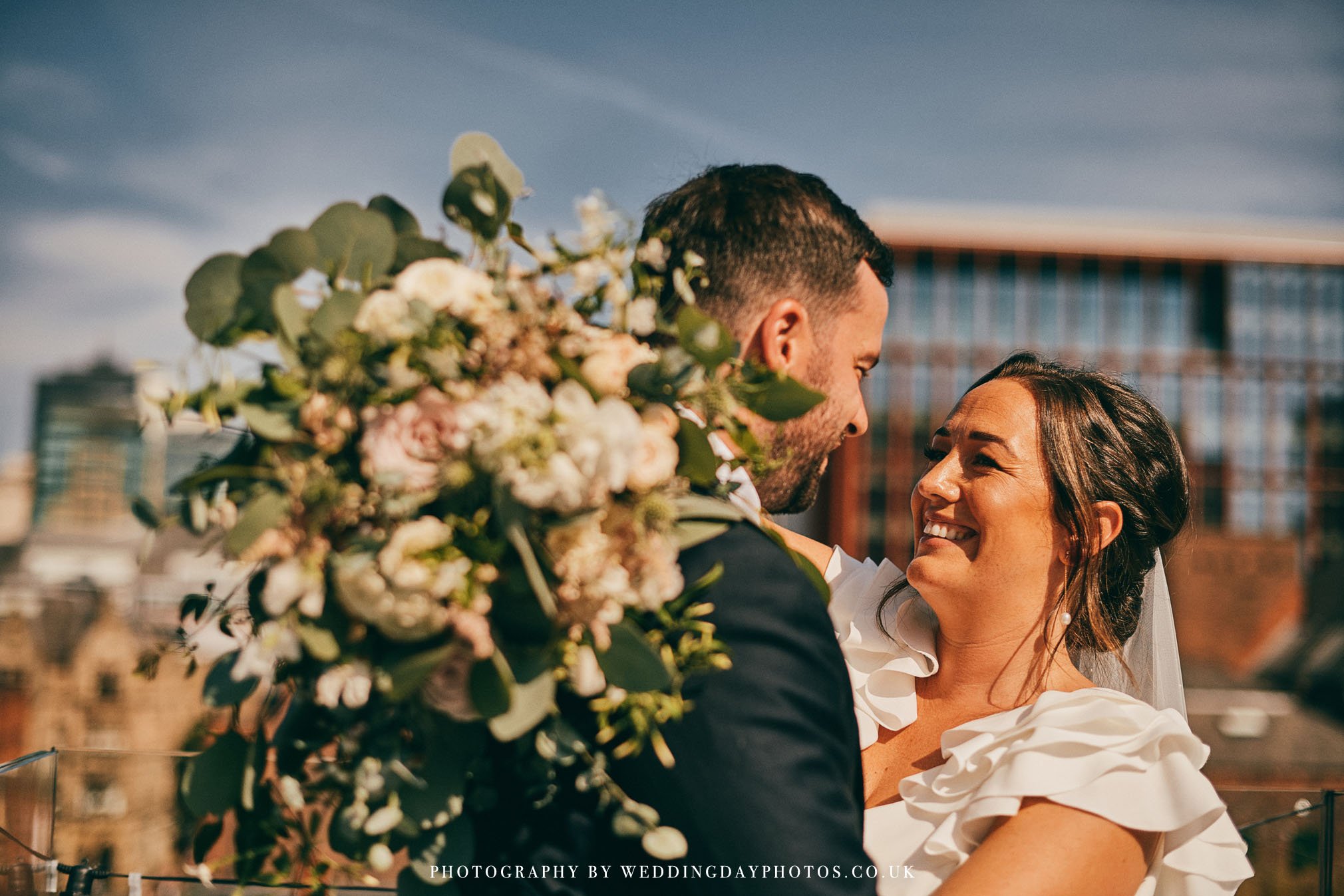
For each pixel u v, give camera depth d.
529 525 1.07
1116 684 1.97
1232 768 26.09
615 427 1.06
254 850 1.17
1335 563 34.69
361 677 1.08
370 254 1.16
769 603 1.21
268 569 1.12
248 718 1.19
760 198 1.43
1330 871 1.96
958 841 1.52
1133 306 36.78
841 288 1.44
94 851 1.89
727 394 1.17
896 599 1.89
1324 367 36.94
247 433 1.16
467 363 1.12
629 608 1.17
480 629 1.06
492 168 1.20
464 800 1.27
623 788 1.19
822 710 1.18
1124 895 1.46
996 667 1.75
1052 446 1.74
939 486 1.76
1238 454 36.56
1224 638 32.69
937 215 36.38
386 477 1.04
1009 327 36.28
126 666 16.23
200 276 1.12
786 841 1.08
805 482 1.49
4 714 15.86
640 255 1.19
